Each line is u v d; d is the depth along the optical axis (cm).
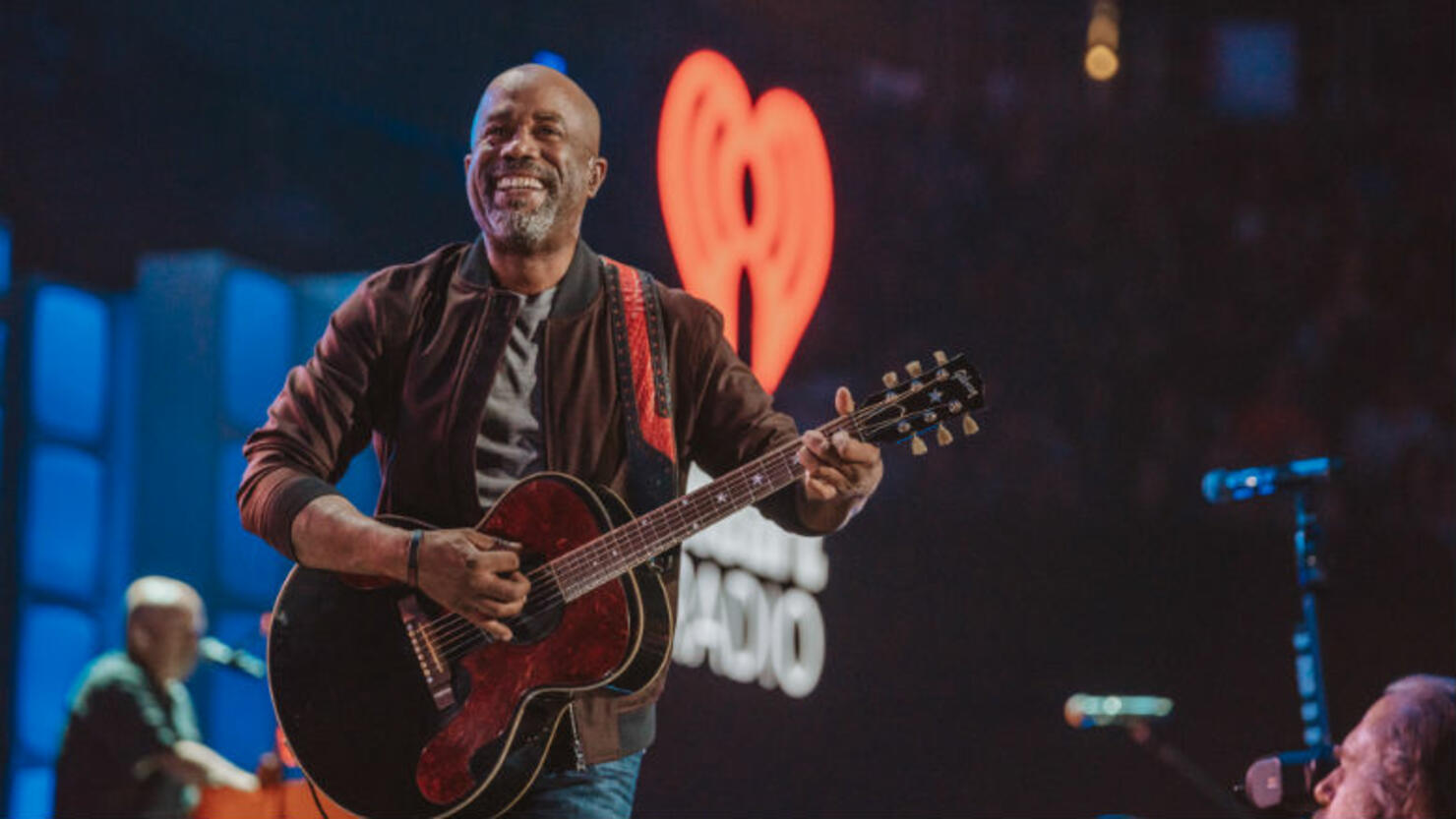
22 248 1330
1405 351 1855
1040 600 1390
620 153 1547
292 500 477
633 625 470
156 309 1326
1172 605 1370
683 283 1456
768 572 1354
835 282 1825
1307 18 2144
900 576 1405
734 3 1700
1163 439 1764
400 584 484
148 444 1317
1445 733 498
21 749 1271
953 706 1377
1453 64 2045
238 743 1312
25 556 1270
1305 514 758
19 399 1283
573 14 1497
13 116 1304
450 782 471
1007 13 2011
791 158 1585
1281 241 1941
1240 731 1340
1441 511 1723
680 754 1280
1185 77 2053
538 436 490
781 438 495
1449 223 1952
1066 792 1346
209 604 1293
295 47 1308
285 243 1497
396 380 502
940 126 1962
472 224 1566
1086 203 1947
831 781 1345
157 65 1395
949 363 480
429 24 1382
